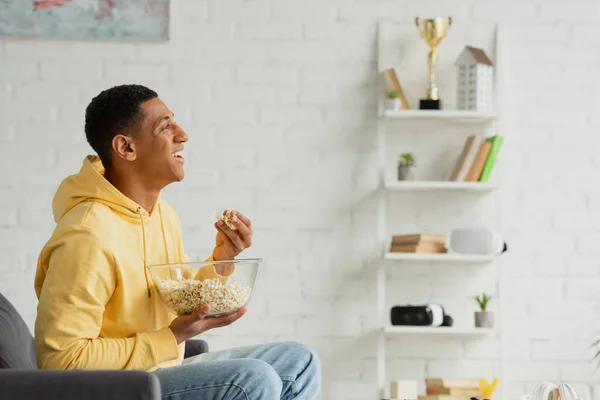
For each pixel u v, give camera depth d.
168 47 4.32
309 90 4.33
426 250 4.10
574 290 4.31
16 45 4.29
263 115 4.33
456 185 4.12
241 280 2.23
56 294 2.11
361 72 4.34
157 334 2.18
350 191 4.33
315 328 4.29
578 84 4.36
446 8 4.35
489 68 4.22
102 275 2.17
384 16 4.34
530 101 4.35
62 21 4.27
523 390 4.28
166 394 2.12
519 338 4.30
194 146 4.31
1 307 2.46
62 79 4.29
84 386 1.79
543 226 4.33
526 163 4.34
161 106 2.40
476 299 4.20
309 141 4.33
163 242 2.49
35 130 4.28
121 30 4.29
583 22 4.36
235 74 4.33
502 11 4.36
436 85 4.35
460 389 3.88
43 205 4.25
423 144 4.36
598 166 4.34
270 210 4.31
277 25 4.34
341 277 4.30
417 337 4.29
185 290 2.19
